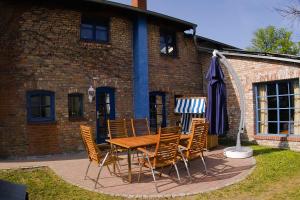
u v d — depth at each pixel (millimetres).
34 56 10102
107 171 7859
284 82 10859
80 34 11125
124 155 9891
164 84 13188
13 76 9828
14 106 9812
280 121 11039
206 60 14438
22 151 9844
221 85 9492
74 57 10867
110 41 11812
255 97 11789
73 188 6488
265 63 11273
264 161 8602
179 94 13727
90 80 11195
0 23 9773
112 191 6219
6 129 9766
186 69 14109
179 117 13609
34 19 10180
